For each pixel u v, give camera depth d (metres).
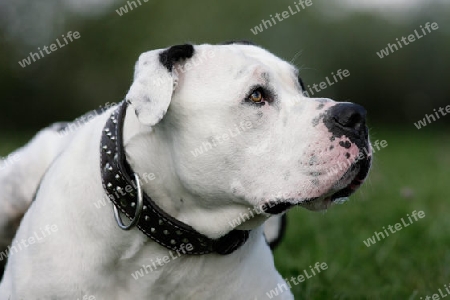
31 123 34.22
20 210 7.05
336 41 38.44
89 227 5.27
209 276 5.45
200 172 5.11
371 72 40.38
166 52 5.08
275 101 5.25
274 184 5.10
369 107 41.94
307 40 36.44
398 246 9.61
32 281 5.32
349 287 8.06
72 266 5.24
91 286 5.27
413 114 41.78
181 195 5.24
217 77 5.18
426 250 9.52
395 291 7.81
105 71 34.62
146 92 5.00
